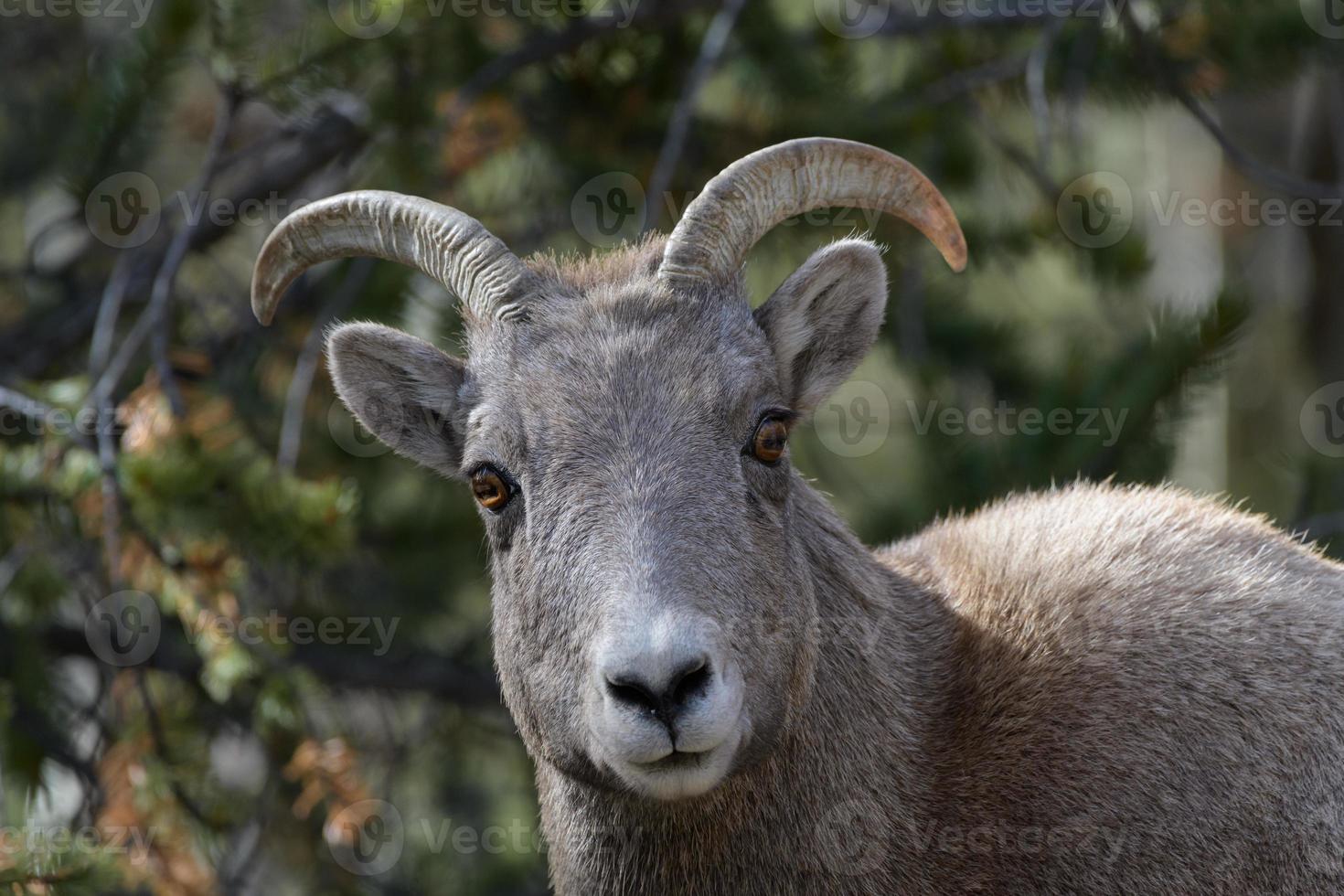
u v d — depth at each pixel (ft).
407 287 106.93
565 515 54.54
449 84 106.83
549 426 56.08
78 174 104.99
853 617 62.08
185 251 94.68
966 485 107.96
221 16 93.25
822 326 63.62
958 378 136.26
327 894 113.91
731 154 116.16
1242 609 62.64
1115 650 62.13
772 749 56.95
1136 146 206.59
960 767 61.36
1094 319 155.43
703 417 55.57
